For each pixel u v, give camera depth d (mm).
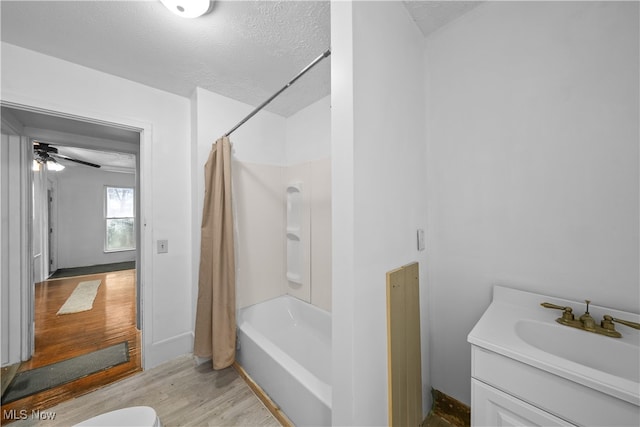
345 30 920
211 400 1568
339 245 937
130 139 2410
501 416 812
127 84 1869
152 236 1963
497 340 852
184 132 2139
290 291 2426
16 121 1855
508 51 1194
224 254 1833
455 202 1370
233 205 2088
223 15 1280
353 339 892
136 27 1364
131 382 1745
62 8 1233
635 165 914
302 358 1935
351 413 899
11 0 1176
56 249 5371
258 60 1659
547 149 1096
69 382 1744
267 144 2408
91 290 3898
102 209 6020
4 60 1464
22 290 1952
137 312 2518
